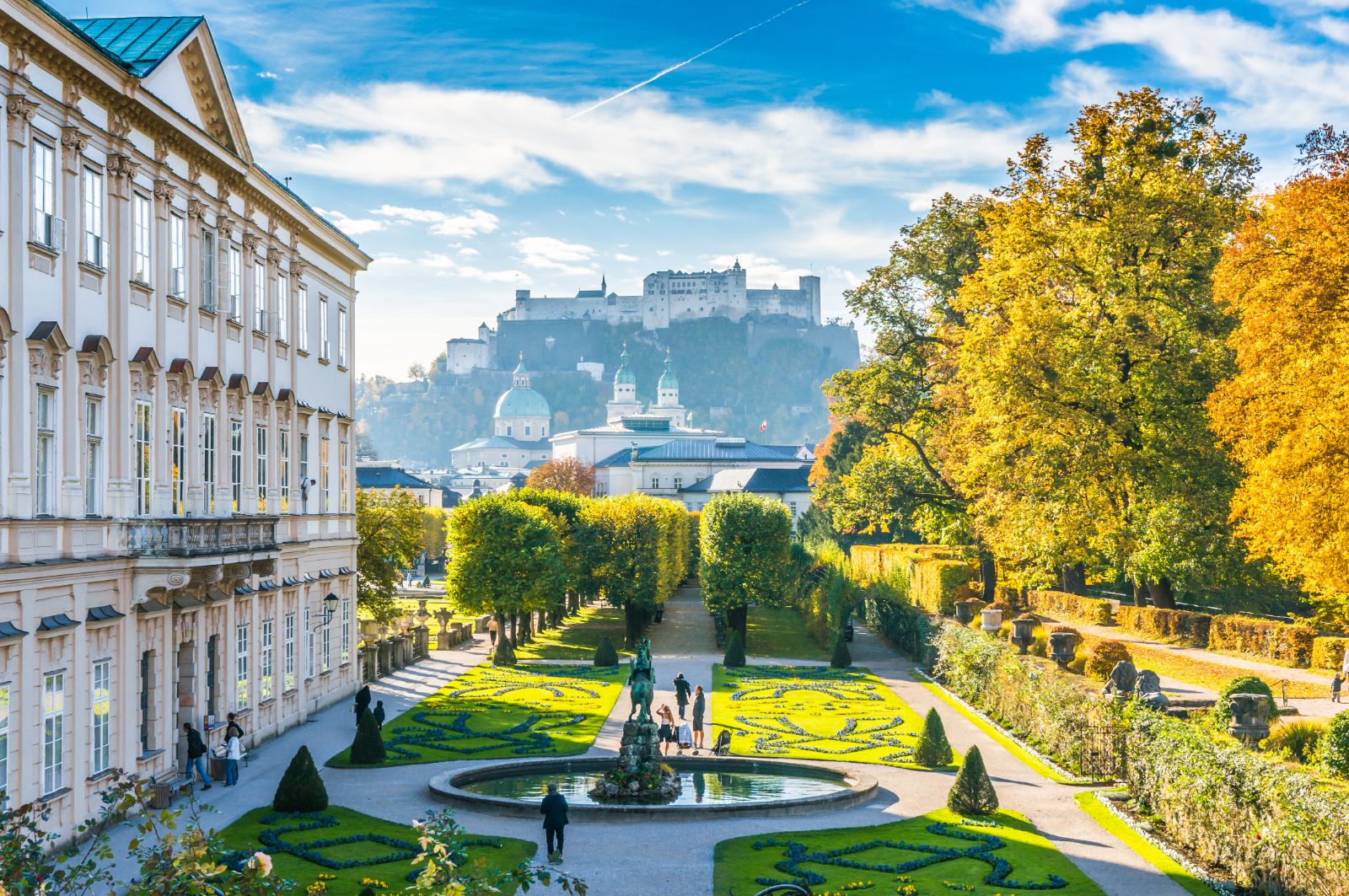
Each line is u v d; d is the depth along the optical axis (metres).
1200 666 64.81
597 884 34.28
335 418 69.94
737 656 89.00
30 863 21.97
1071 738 52.34
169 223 46.59
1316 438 52.66
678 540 141.12
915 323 106.62
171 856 21.75
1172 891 34.25
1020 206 81.44
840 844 39.06
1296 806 33.16
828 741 58.00
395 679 81.50
